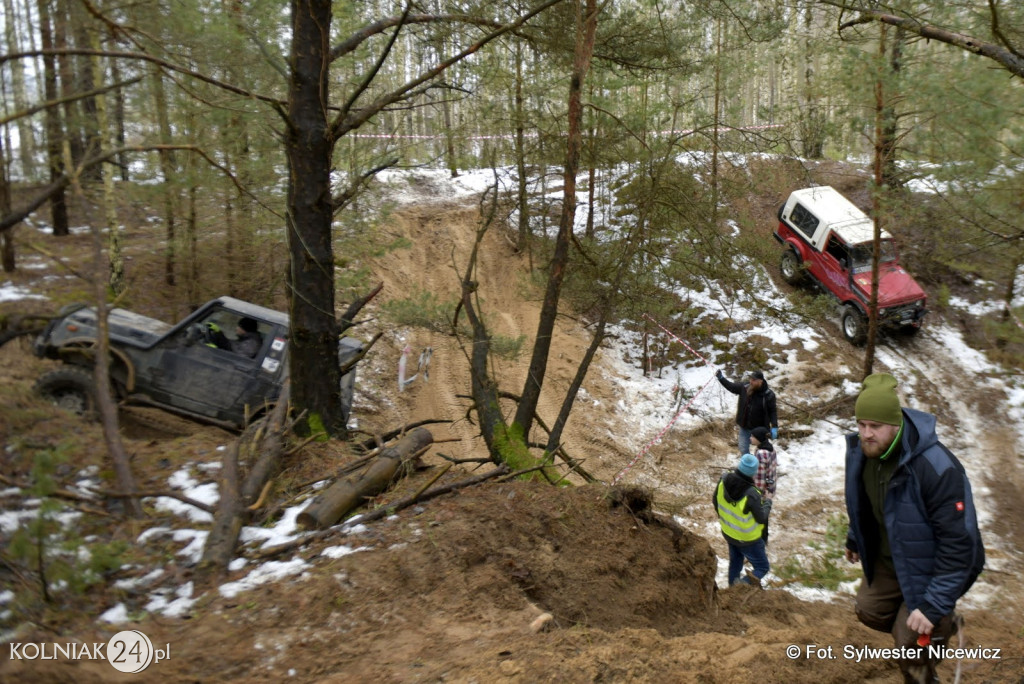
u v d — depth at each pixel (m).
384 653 3.77
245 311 9.50
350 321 9.74
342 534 5.00
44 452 4.07
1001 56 6.35
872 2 7.00
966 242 10.77
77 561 3.94
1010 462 13.52
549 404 14.33
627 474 12.45
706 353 16.89
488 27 9.36
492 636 4.00
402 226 20.69
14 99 6.42
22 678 3.18
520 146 12.94
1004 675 4.71
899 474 3.25
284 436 6.55
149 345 9.06
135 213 13.43
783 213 19.20
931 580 3.20
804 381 15.70
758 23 9.44
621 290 10.30
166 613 4.05
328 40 7.40
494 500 5.56
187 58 7.56
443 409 13.71
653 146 10.30
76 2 6.83
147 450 6.08
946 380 16.12
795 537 10.75
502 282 19.14
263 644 3.77
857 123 12.68
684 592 5.68
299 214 7.40
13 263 12.80
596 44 10.20
